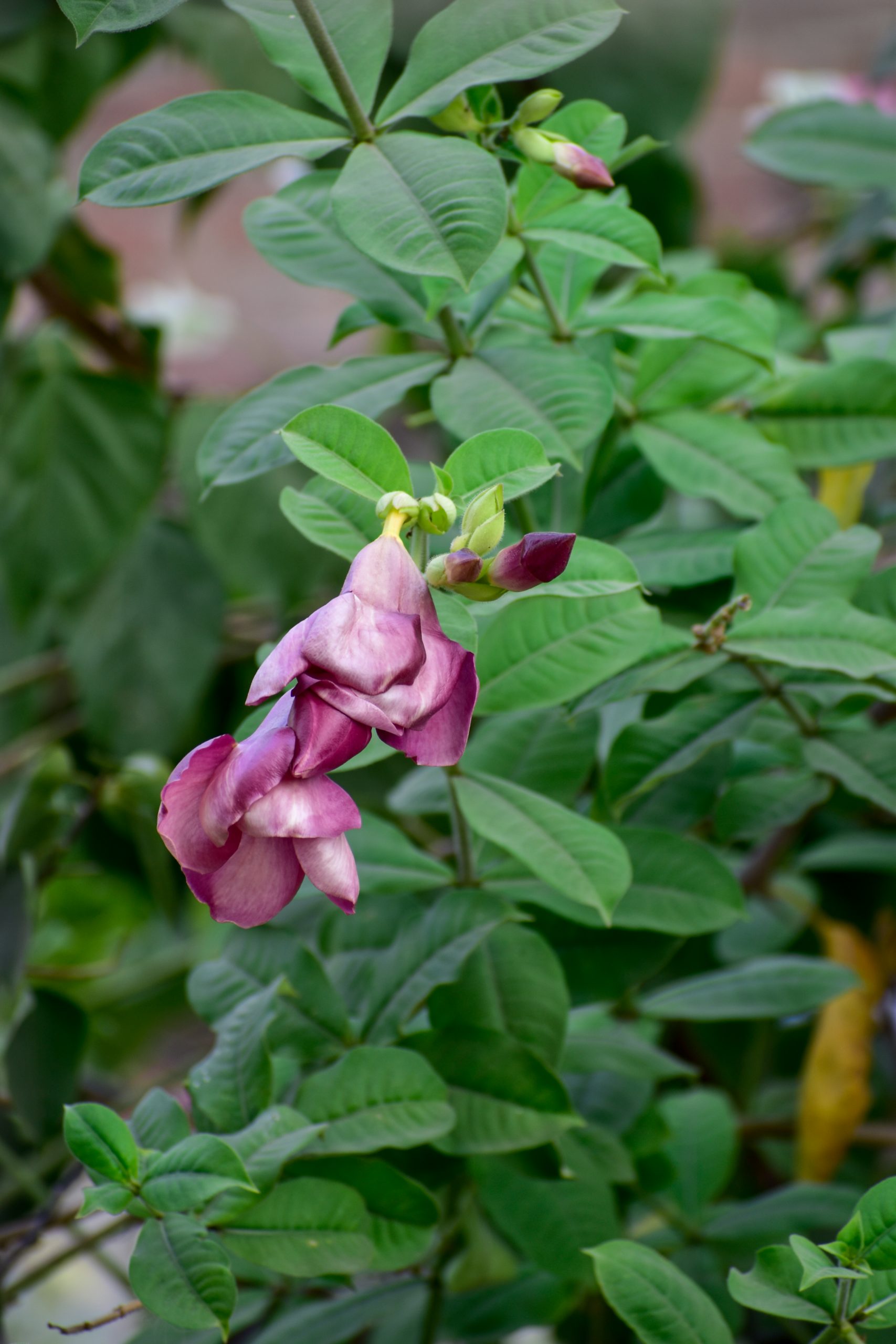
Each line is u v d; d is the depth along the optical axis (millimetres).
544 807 1756
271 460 1774
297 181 1859
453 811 1800
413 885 1834
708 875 1809
